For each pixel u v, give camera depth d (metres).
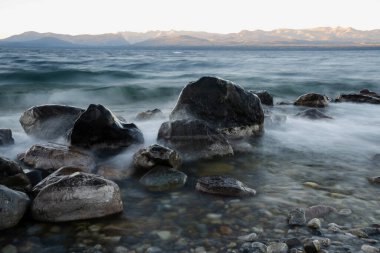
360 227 2.13
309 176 3.08
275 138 4.36
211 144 3.53
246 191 2.61
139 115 5.44
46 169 2.96
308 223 2.15
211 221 2.21
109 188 2.27
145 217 2.25
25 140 4.00
